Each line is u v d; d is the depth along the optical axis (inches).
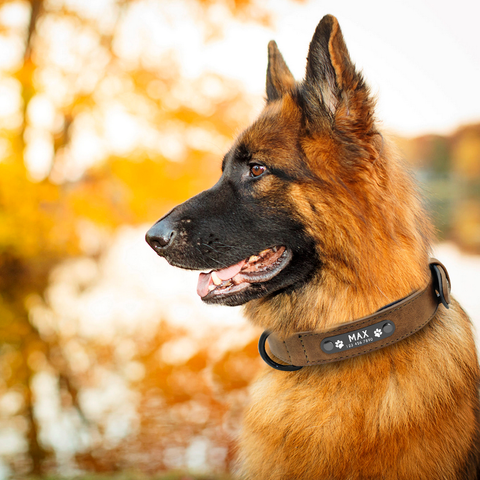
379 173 89.8
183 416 215.9
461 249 737.6
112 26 338.6
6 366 304.8
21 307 420.8
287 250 96.0
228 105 313.9
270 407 92.3
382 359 85.3
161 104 313.1
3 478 180.1
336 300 90.5
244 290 96.9
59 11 346.3
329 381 87.2
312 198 90.9
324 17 89.3
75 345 333.1
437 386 83.6
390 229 88.2
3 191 352.5
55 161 372.2
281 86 116.9
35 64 343.3
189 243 99.5
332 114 90.3
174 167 326.0
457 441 82.2
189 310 371.6
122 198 351.3
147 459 190.2
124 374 277.4
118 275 563.2
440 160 1210.6
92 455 196.2
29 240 372.5
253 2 298.8
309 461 84.8
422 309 86.0
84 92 333.4
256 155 96.4
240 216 97.9
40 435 220.8
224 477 158.4
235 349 247.6
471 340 93.4
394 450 80.9
